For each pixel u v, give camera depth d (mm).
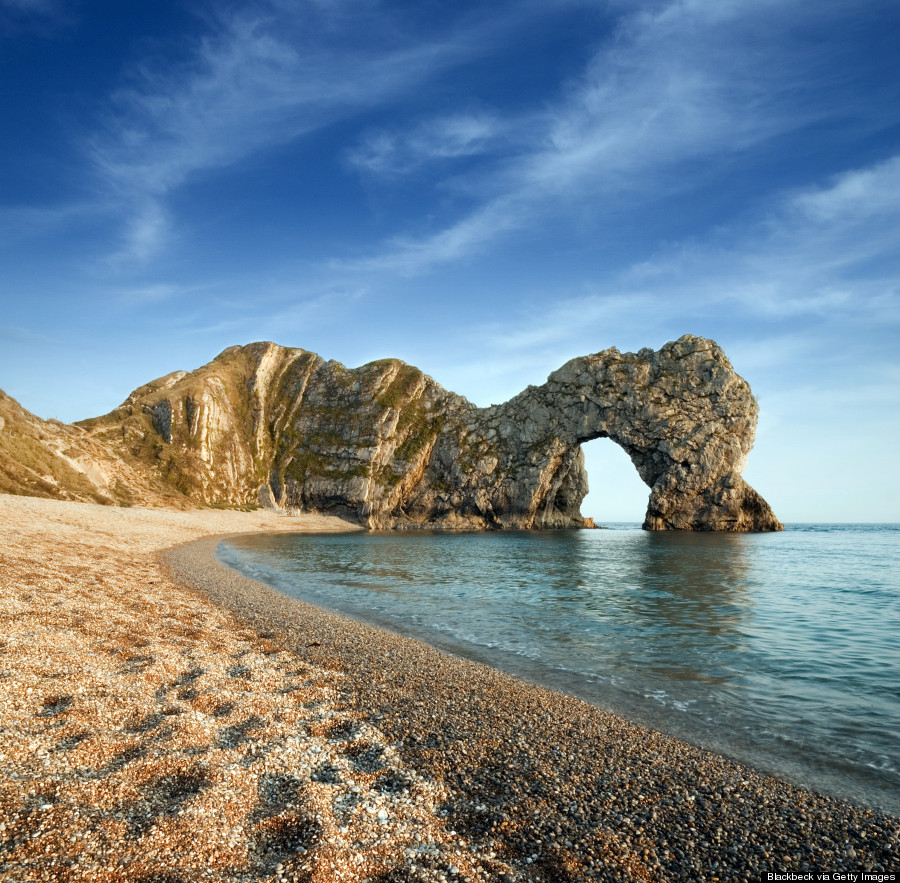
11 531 33438
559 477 129500
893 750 11391
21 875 6016
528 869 7184
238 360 166375
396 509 135625
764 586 36500
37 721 9695
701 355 111750
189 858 6566
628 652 19109
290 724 11117
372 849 7180
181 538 62281
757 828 8484
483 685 14875
